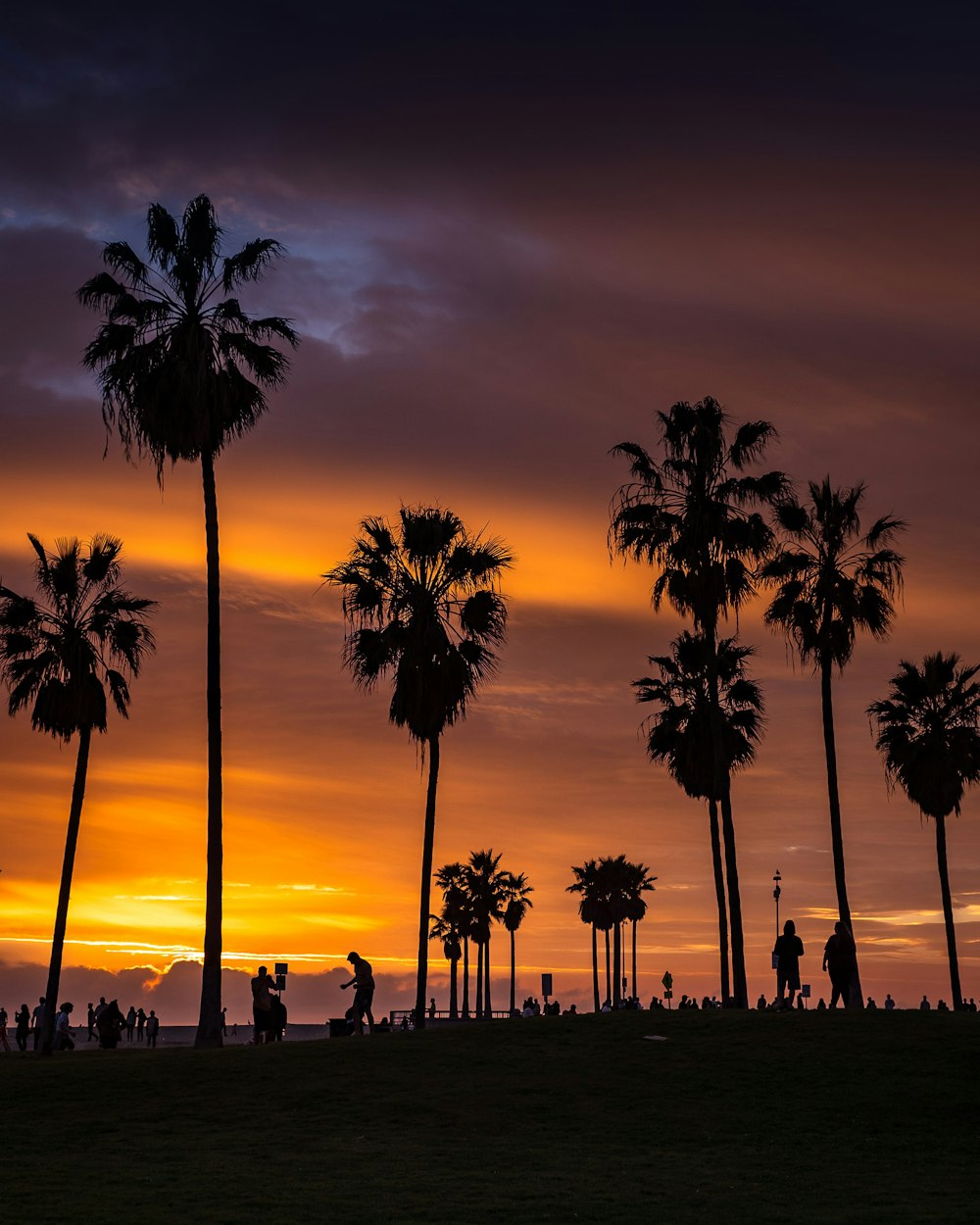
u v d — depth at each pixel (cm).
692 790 6069
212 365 3981
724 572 4656
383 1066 2733
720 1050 2783
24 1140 2186
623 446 4853
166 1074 2734
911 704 6706
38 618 4575
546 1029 3078
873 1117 2306
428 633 4562
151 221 4131
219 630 3959
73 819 4484
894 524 4894
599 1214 1631
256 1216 1575
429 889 4462
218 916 3728
